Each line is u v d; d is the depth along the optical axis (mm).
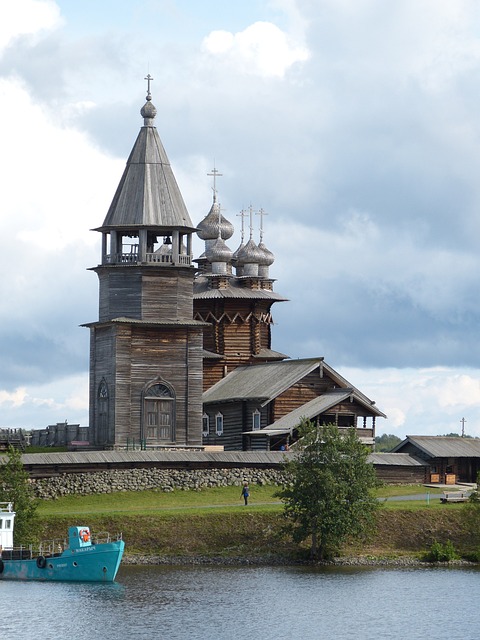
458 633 84938
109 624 85688
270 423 138500
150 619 87000
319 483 105250
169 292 133250
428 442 135625
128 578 99375
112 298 133250
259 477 122438
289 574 101625
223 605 90938
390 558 107688
